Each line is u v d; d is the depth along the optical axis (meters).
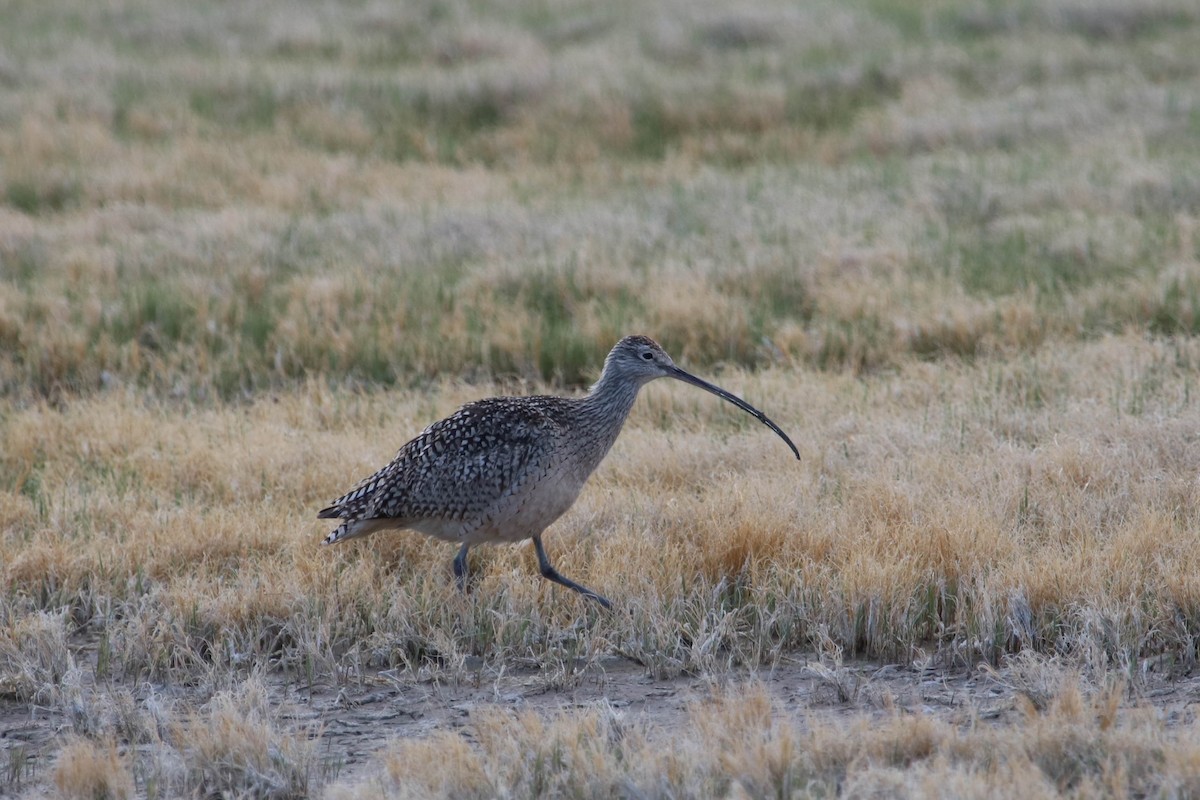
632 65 29.64
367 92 28.45
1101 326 15.52
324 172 23.78
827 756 7.30
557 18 34.22
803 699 8.64
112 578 10.25
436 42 32.09
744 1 34.16
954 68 28.31
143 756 8.02
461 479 9.66
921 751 7.38
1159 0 31.08
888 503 10.72
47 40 31.56
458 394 14.48
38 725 8.58
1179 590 9.10
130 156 24.28
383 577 10.16
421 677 9.17
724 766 7.14
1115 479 11.00
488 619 9.62
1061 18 31.08
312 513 11.33
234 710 8.07
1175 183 19.83
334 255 18.83
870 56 29.27
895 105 26.69
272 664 9.37
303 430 13.50
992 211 20.02
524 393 14.65
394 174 23.88
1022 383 13.80
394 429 13.27
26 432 13.29
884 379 14.57
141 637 9.28
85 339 15.66
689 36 31.70
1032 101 25.64
